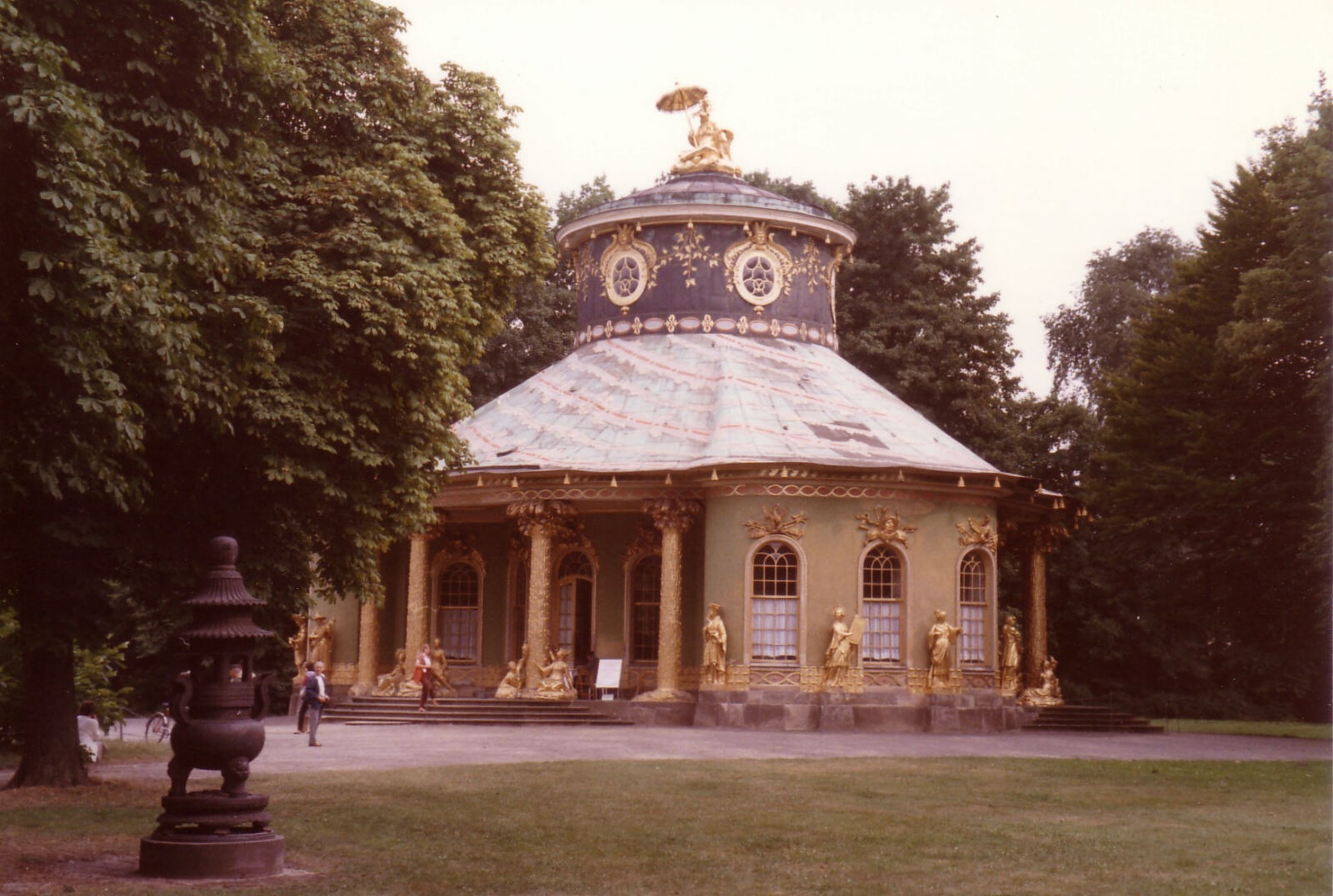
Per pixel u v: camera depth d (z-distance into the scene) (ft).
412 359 73.82
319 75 78.64
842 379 148.66
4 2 49.03
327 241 73.67
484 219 88.43
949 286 200.95
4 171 50.60
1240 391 138.00
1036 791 71.31
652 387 143.43
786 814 61.00
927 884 44.86
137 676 177.99
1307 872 47.55
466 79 89.51
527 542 141.90
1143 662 206.59
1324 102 123.34
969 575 131.03
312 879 45.39
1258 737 131.03
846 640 122.11
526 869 47.29
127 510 60.44
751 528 123.95
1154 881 45.65
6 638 84.02
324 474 71.20
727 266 152.87
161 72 59.36
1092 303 250.16
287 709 180.86
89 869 47.42
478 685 142.72
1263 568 138.62
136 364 56.13
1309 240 119.14
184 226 60.64
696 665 131.44
